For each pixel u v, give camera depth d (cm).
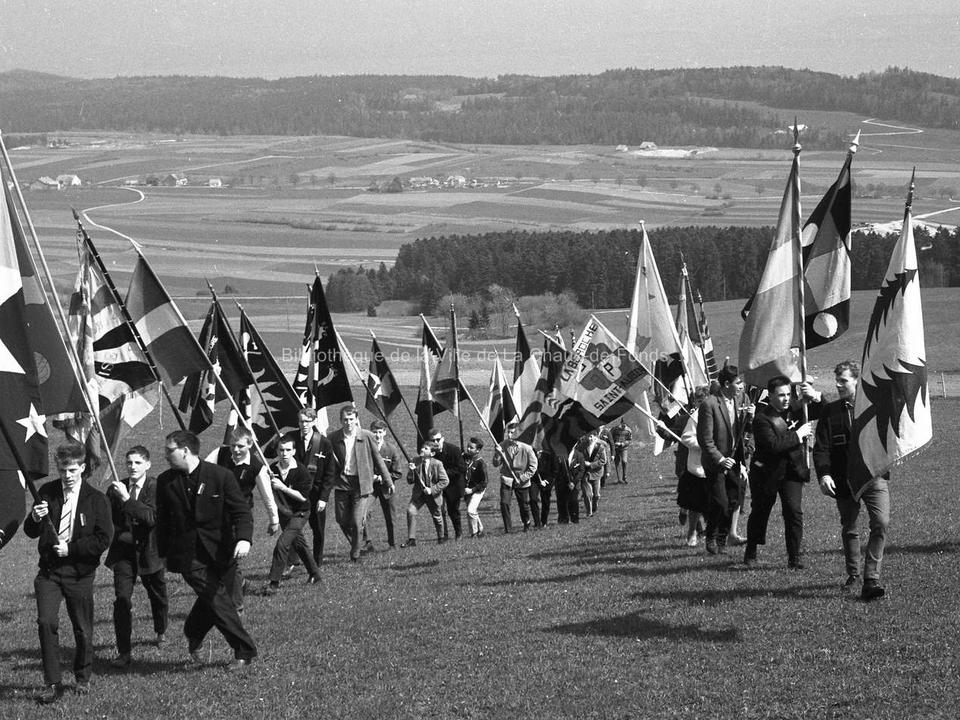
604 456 2777
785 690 1054
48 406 1405
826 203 1894
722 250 16112
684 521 1998
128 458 1441
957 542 1691
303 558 1848
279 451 1797
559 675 1161
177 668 1317
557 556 1933
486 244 17025
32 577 2480
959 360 9006
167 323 1769
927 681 1032
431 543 2414
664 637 1266
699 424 1728
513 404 3103
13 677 1309
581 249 16462
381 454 2358
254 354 2084
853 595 1362
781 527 2056
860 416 1373
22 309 1369
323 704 1134
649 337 2555
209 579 1277
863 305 12331
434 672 1222
